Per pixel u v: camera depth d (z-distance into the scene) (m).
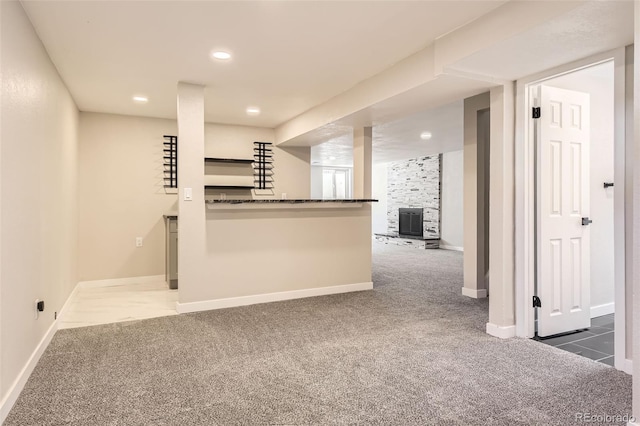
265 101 4.44
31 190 2.41
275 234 4.15
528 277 3.01
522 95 2.97
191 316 3.58
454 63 2.65
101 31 2.60
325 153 8.44
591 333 3.17
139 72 3.41
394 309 3.80
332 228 4.48
